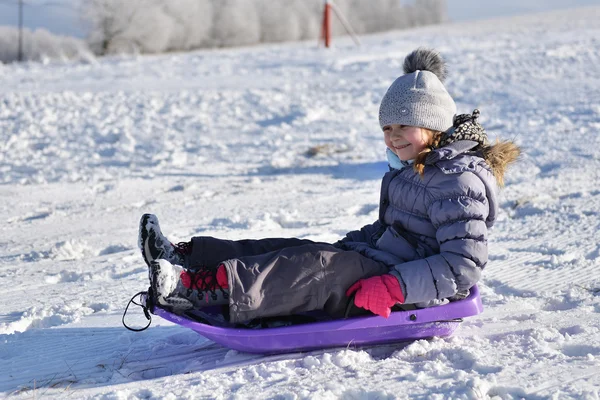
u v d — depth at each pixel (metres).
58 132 11.62
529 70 15.09
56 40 31.06
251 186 7.94
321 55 20.75
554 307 3.80
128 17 30.59
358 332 3.15
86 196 7.69
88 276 4.71
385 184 3.42
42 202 7.46
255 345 3.11
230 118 12.25
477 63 16.33
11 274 4.90
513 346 3.13
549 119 10.52
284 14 38.28
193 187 7.94
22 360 3.26
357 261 3.11
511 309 3.68
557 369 2.84
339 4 43.75
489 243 5.13
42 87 16.05
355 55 20.00
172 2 32.38
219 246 3.28
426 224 3.21
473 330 3.40
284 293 3.02
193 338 3.50
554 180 7.13
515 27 29.58
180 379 2.96
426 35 27.62
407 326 3.19
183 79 16.69
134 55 25.47
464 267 3.02
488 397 2.62
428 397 2.61
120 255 5.27
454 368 2.94
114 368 3.15
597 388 2.65
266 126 11.60
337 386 2.74
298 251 3.08
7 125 12.17
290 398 2.66
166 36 31.42
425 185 3.20
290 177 8.40
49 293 4.34
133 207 7.11
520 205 6.24
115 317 3.83
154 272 2.93
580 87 12.95
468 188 3.09
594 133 9.35
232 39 34.75
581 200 6.24
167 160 9.54
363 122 11.60
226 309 3.26
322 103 12.98
